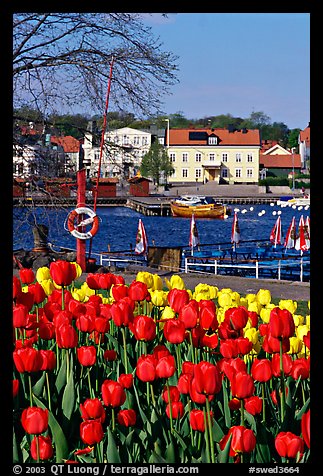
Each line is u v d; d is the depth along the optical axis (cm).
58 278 449
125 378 364
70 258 2038
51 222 2078
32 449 306
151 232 6281
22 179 2064
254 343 441
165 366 332
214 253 3031
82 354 362
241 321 395
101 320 416
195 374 294
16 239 2075
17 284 411
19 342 405
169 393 333
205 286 546
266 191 10444
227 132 10856
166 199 8956
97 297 475
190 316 359
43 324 416
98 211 8638
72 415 363
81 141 2167
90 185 2167
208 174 10781
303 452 293
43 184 2088
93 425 308
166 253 2281
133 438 337
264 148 11962
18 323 389
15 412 370
